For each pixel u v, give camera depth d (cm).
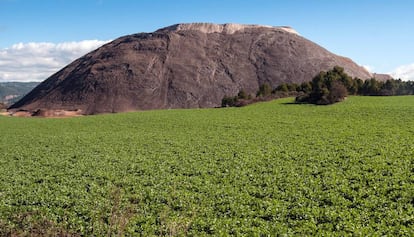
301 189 2150
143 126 5762
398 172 2348
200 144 3866
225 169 2708
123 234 1588
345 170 2519
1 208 2036
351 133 4053
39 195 2230
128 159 3228
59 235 1659
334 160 2802
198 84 17662
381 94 9100
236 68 19100
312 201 1934
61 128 6022
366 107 6381
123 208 1955
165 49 19988
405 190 2012
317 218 1725
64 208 2019
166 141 4172
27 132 5609
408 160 2634
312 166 2667
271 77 18450
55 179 2638
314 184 2223
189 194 2147
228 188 2239
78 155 3509
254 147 3544
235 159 3033
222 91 17412
